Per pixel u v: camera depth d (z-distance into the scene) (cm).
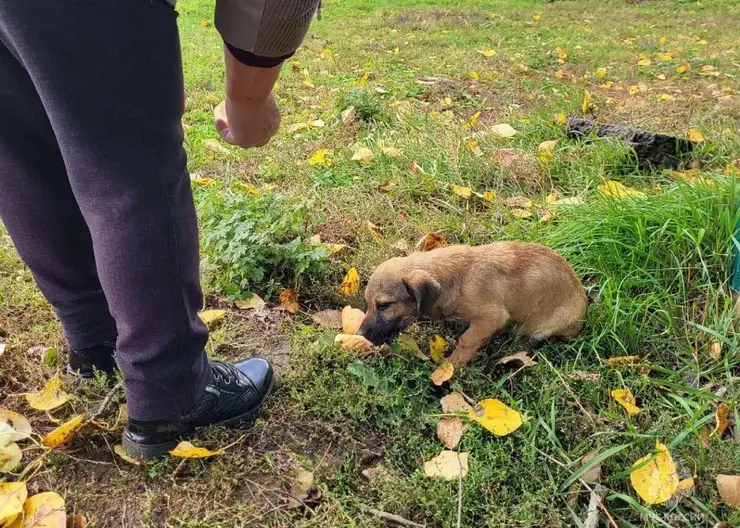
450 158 184
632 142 186
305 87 263
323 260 139
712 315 120
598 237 138
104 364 105
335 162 191
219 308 128
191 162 189
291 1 69
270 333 122
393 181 177
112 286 78
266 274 136
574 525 85
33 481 89
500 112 237
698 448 93
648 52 335
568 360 115
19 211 88
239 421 99
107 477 90
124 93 69
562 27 406
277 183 180
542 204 163
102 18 65
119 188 73
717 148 189
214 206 147
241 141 99
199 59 298
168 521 84
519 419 96
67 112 69
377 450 97
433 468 91
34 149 84
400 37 366
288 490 89
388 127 215
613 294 126
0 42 75
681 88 268
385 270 114
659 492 85
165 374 85
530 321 117
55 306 98
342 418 100
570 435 98
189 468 91
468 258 116
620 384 107
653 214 139
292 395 104
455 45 343
